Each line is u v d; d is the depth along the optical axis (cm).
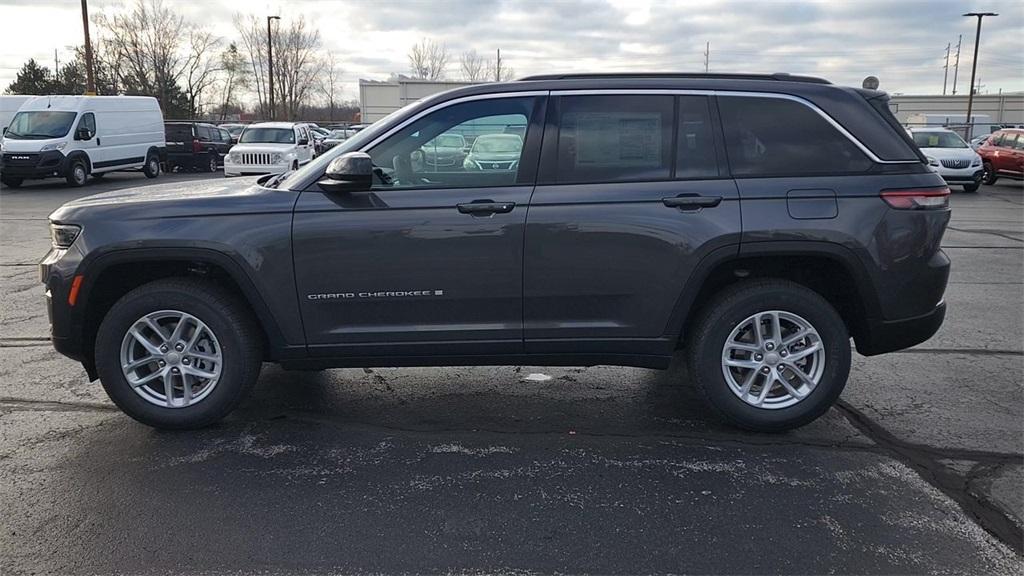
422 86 3562
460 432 416
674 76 402
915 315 398
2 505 329
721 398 404
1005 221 1386
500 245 384
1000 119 5347
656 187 385
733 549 298
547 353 403
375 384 496
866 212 384
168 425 404
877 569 285
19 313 673
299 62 5716
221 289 402
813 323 397
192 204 388
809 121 393
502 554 295
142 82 5003
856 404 458
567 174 388
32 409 443
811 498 340
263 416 438
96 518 320
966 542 304
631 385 496
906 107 5503
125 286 414
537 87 394
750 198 383
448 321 396
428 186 387
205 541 303
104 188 2056
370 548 299
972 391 480
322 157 404
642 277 388
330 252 384
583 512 327
